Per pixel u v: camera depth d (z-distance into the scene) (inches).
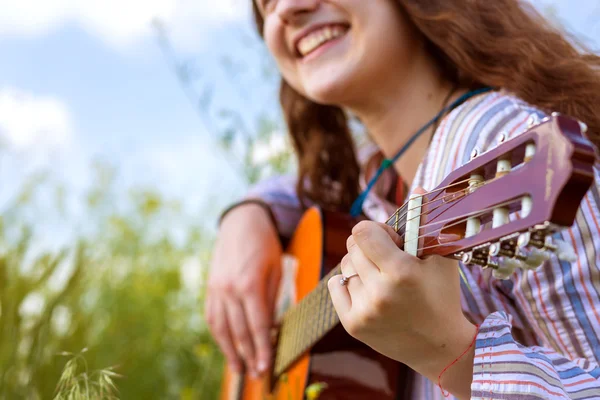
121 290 107.7
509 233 24.8
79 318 80.1
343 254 59.2
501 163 26.9
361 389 53.2
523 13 52.1
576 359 36.4
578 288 37.1
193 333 103.2
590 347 36.9
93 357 83.2
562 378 33.4
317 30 54.6
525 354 32.3
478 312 43.7
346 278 35.1
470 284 43.4
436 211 30.6
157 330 103.1
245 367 71.5
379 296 31.8
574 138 23.5
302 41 55.9
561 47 50.4
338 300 35.0
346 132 72.9
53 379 66.8
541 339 42.1
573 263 37.3
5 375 65.4
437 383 34.8
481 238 26.3
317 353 55.2
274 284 71.0
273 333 67.1
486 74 49.8
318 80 54.0
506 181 25.7
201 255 111.4
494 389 31.8
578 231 37.2
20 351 68.2
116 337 100.7
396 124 54.6
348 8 52.1
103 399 39.4
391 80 53.3
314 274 59.9
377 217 60.6
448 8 50.6
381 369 53.2
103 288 106.2
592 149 23.1
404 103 53.8
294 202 73.1
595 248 36.9
